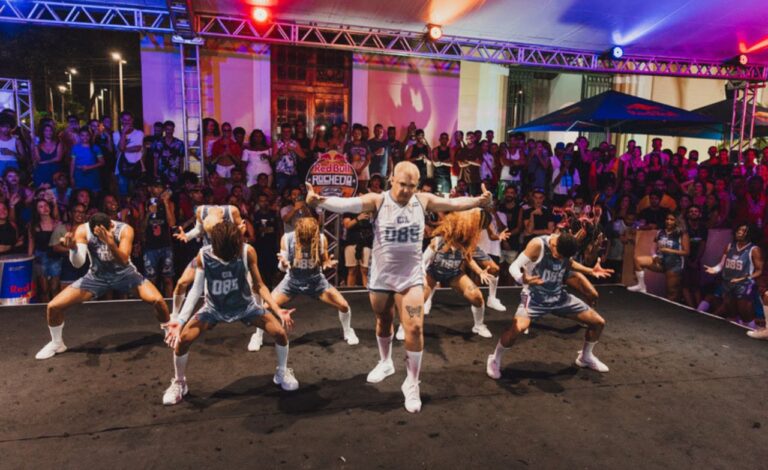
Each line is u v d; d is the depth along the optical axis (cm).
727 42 950
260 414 363
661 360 476
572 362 468
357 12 822
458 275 531
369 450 322
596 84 1439
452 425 354
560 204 934
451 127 1222
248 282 381
